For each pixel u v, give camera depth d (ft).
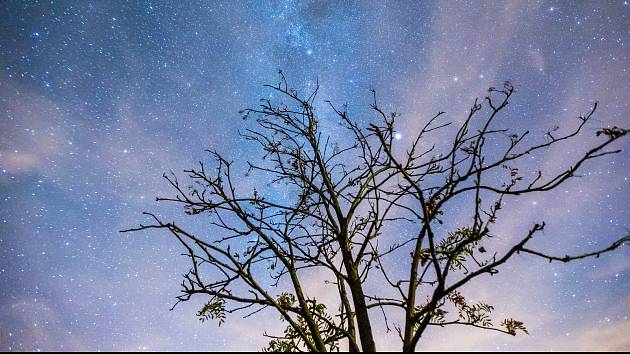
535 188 10.01
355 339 12.64
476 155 10.62
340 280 14.03
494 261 9.95
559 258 8.89
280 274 14.38
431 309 10.25
